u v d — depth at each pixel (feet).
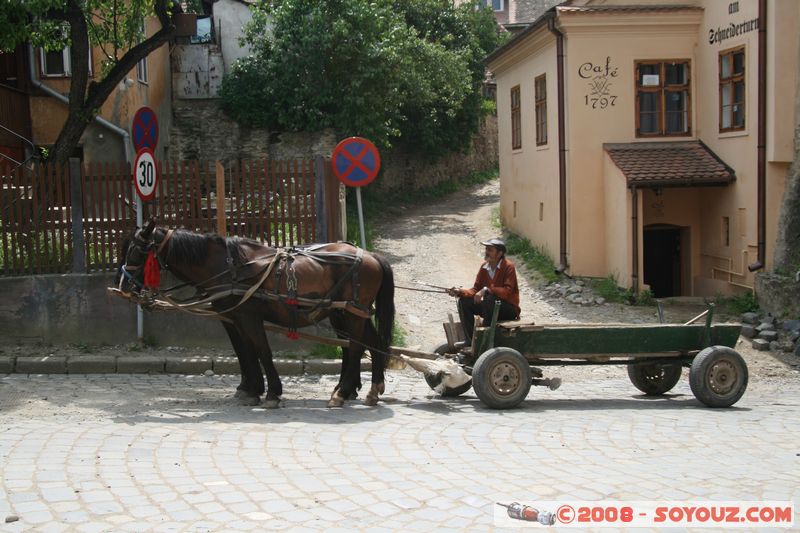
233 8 88.58
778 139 55.42
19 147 63.41
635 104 62.75
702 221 64.85
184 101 84.23
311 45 75.77
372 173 38.45
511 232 79.61
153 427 27.58
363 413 31.17
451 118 103.24
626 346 34.01
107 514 19.13
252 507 19.80
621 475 23.21
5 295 40.60
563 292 59.52
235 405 32.12
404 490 21.34
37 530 18.08
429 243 75.92
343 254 32.63
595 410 33.32
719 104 60.70
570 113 62.28
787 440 28.32
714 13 60.85
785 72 55.26
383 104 79.66
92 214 40.83
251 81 82.07
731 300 58.34
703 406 34.81
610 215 61.67
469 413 31.73
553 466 24.12
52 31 50.83
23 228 40.68
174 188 40.73
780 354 47.39
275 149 82.02
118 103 67.92
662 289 67.87
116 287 31.73
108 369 38.78
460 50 103.19
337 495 20.84
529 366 33.50
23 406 30.89
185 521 18.79
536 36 67.10
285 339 41.52
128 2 62.23
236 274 31.27
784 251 54.95
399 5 103.65
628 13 61.72
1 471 22.24
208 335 41.52
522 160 75.15
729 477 23.24
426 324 50.72
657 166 59.62
